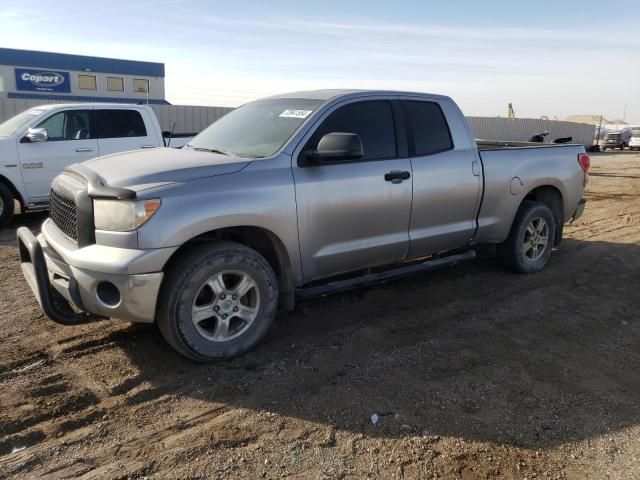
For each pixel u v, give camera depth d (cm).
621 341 461
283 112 472
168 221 360
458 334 463
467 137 546
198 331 384
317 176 430
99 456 294
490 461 298
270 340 441
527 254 627
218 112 2609
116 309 364
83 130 945
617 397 370
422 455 301
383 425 328
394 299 540
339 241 452
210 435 314
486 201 559
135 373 382
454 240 543
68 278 377
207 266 377
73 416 329
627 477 288
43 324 464
